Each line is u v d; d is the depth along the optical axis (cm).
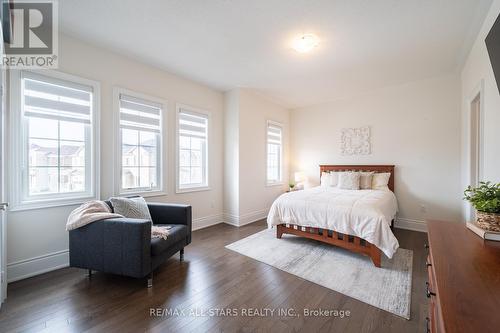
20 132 214
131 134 301
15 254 210
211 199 409
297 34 238
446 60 295
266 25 222
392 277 217
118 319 159
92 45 261
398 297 185
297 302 180
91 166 261
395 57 287
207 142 402
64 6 197
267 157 471
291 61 300
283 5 194
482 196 127
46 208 228
